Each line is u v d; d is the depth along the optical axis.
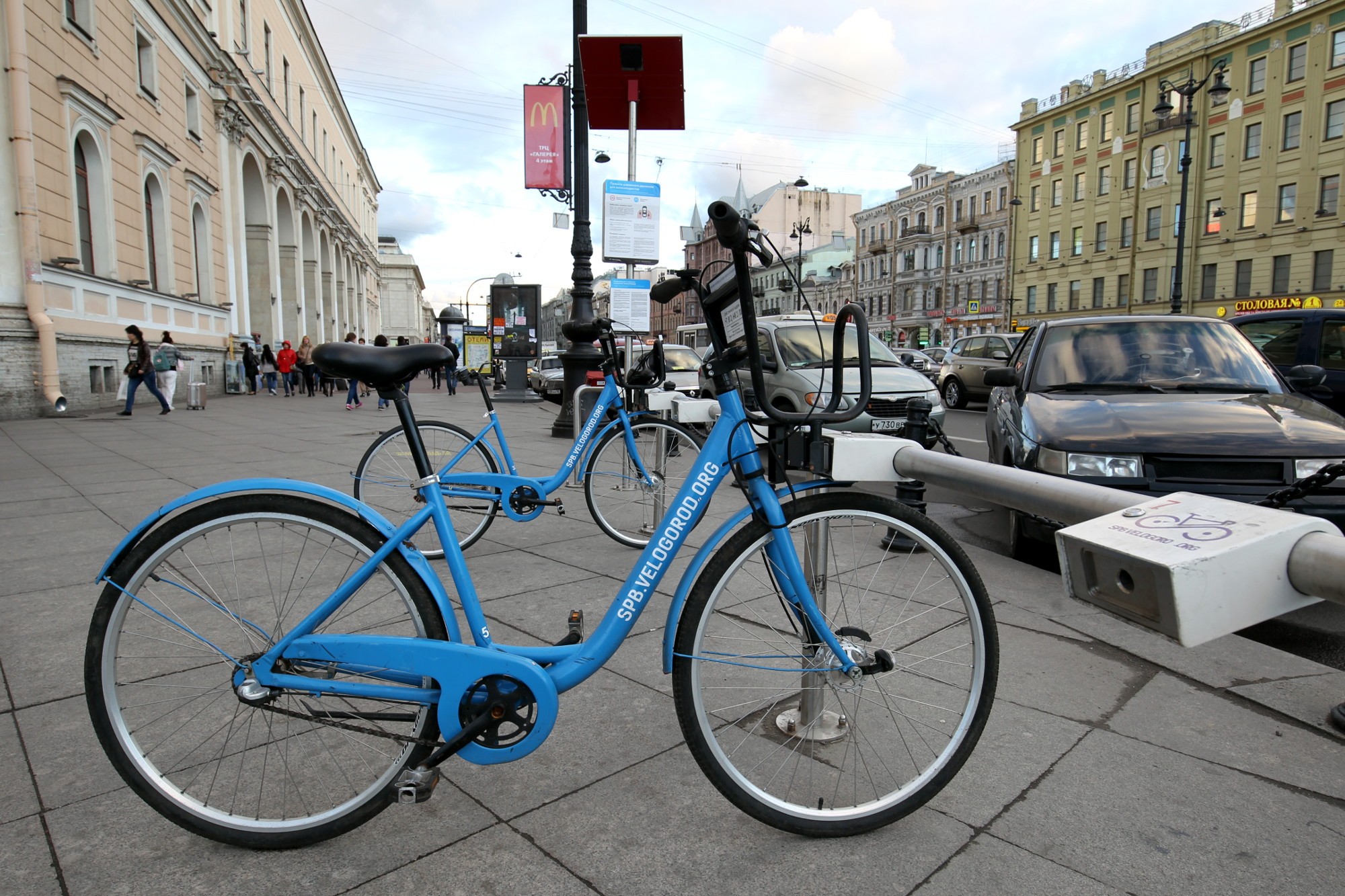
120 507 5.55
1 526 4.95
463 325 28.45
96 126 15.36
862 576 2.17
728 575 1.92
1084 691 2.77
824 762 2.19
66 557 4.24
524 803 2.09
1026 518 4.36
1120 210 47.81
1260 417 4.36
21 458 8.14
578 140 10.16
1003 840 1.95
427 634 1.87
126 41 16.94
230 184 24.59
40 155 13.44
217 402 19.61
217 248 23.38
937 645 2.14
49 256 13.68
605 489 4.68
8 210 12.73
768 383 8.80
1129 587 1.69
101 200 15.64
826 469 2.04
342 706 2.26
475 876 1.80
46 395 13.34
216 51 22.73
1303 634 3.71
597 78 8.61
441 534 1.96
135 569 1.86
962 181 61.44
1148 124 45.38
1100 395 5.00
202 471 7.24
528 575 4.04
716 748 1.90
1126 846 1.93
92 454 8.51
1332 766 2.30
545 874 1.81
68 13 14.85
